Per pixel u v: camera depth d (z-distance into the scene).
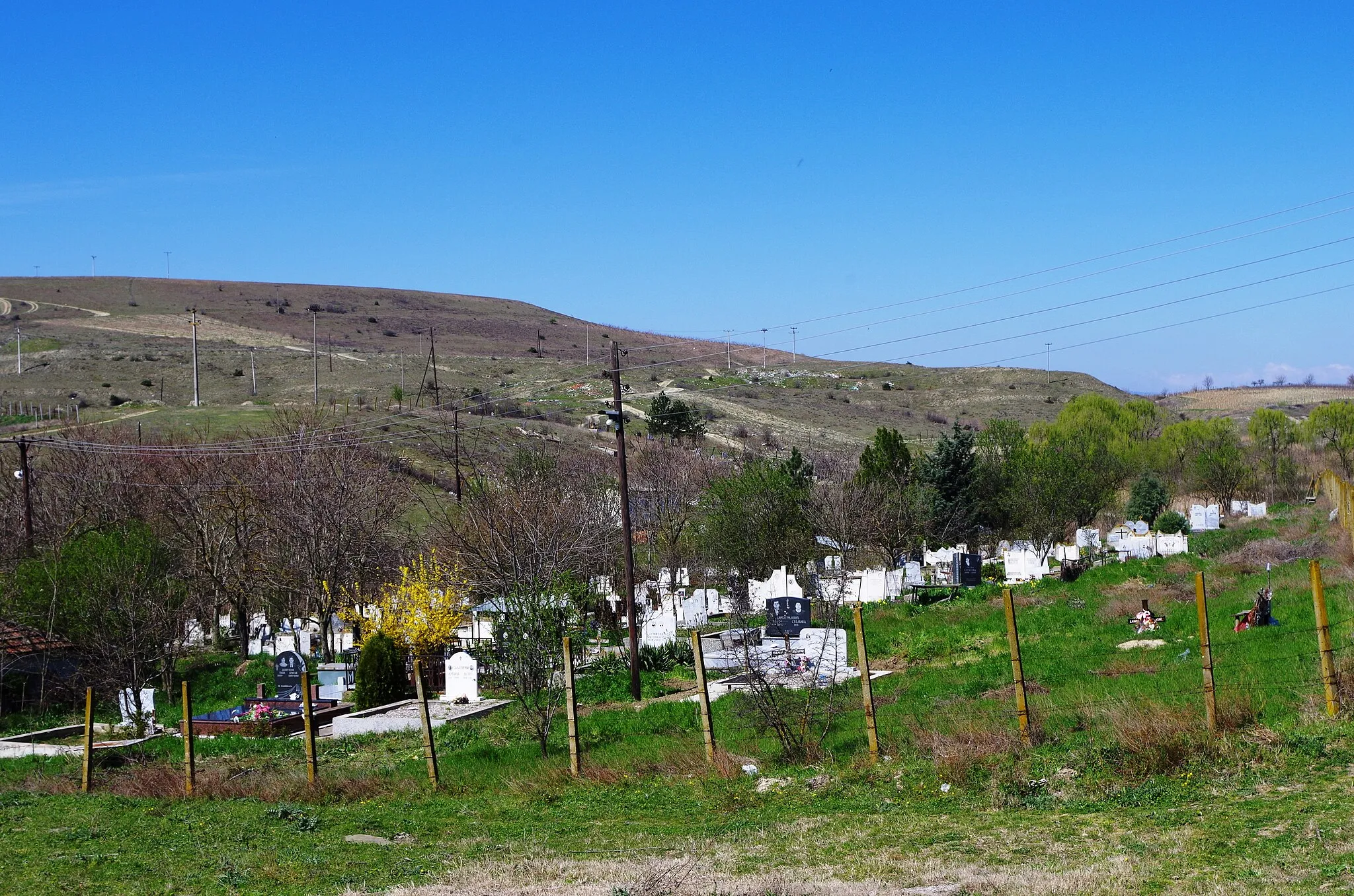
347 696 30.92
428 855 13.69
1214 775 13.22
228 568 41.88
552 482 49.81
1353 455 68.75
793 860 11.92
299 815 16.30
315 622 43.09
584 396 107.12
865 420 103.12
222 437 62.62
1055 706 17.42
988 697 19.69
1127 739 14.11
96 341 141.00
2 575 34.97
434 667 31.73
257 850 14.38
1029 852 11.37
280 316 189.00
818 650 22.91
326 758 22.61
